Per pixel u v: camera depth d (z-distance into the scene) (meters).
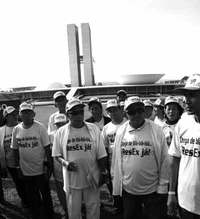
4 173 5.29
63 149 3.33
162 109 5.14
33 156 4.11
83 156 3.27
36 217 4.38
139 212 3.14
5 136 4.83
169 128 4.12
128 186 3.01
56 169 4.00
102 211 4.61
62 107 4.84
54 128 4.79
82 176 3.29
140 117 2.95
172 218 3.59
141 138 2.95
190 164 2.29
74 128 3.36
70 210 3.36
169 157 2.72
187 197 2.32
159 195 2.96
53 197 5.39
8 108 4.82
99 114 4.83
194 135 2.27
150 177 2.95
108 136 4.16
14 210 4.94
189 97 2.25
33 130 4.10
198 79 2.20
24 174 4.19
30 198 4.35
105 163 3.42
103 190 5.69
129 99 2.99
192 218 2.32
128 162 2.99
